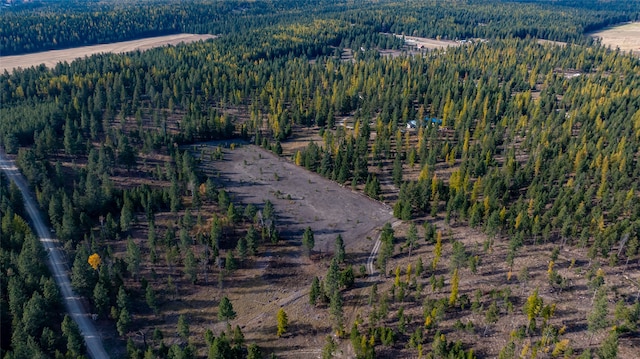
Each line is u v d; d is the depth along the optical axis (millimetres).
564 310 76125
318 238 103188
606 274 84375
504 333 72750
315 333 76688
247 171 138000
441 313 73625
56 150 136000
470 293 81875
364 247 99250
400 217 109938
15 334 67875
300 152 145750
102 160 122250
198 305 83438
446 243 97938
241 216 109938
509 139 143750
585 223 95625
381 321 77250
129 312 77812
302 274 91625
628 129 140250
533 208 104000
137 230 103688
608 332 71250
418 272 85312
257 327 78312
